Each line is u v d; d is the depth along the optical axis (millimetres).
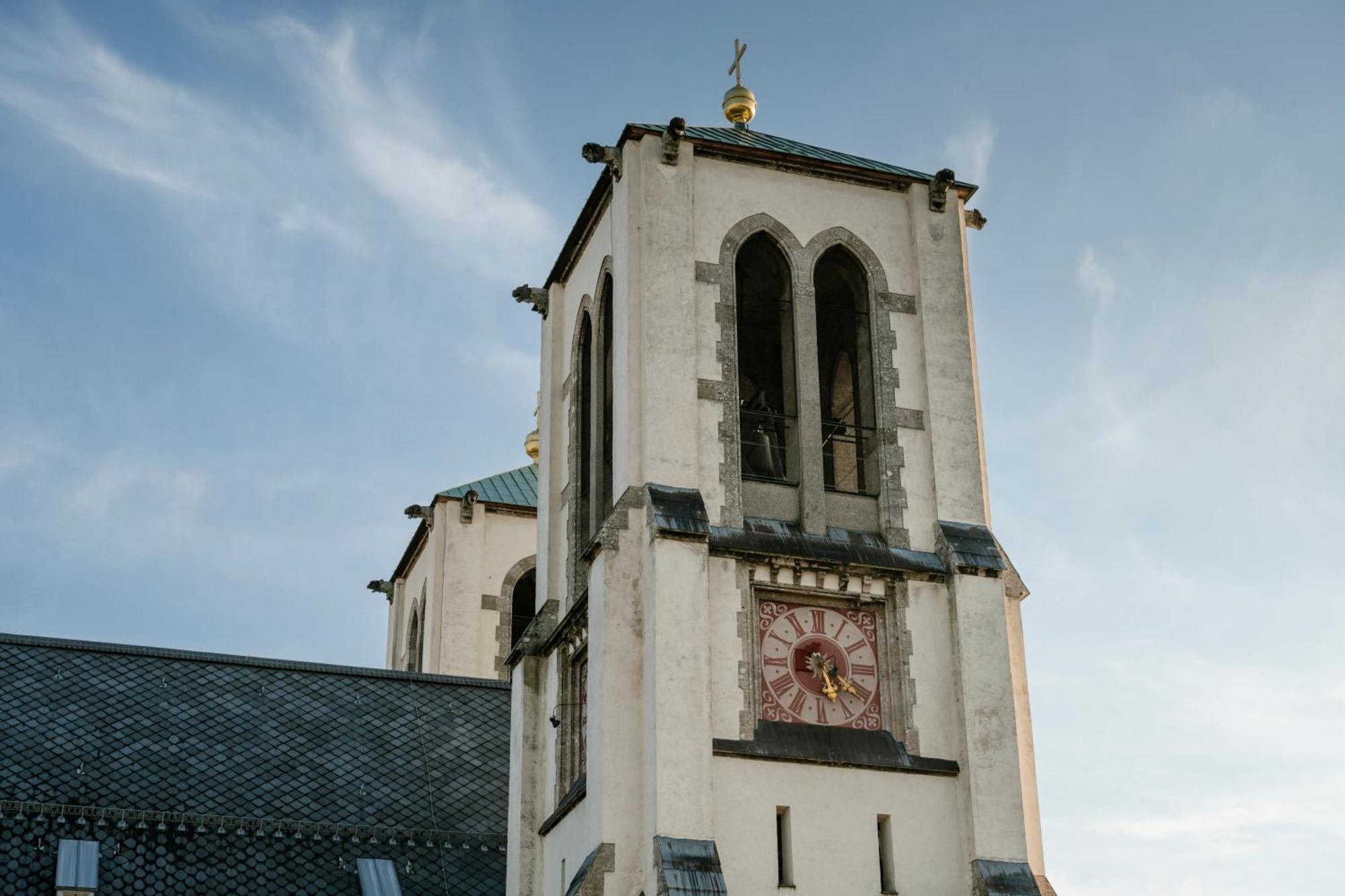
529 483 79938
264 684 64938
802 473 51094
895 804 48000
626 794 46906
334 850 57938
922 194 55188
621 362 51531
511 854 53531
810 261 53656
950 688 49594
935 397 52750
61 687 61906
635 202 52469
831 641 49594
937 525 51281
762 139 56562
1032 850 50000
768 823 46938
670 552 48188
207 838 56875
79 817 56188
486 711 66625
